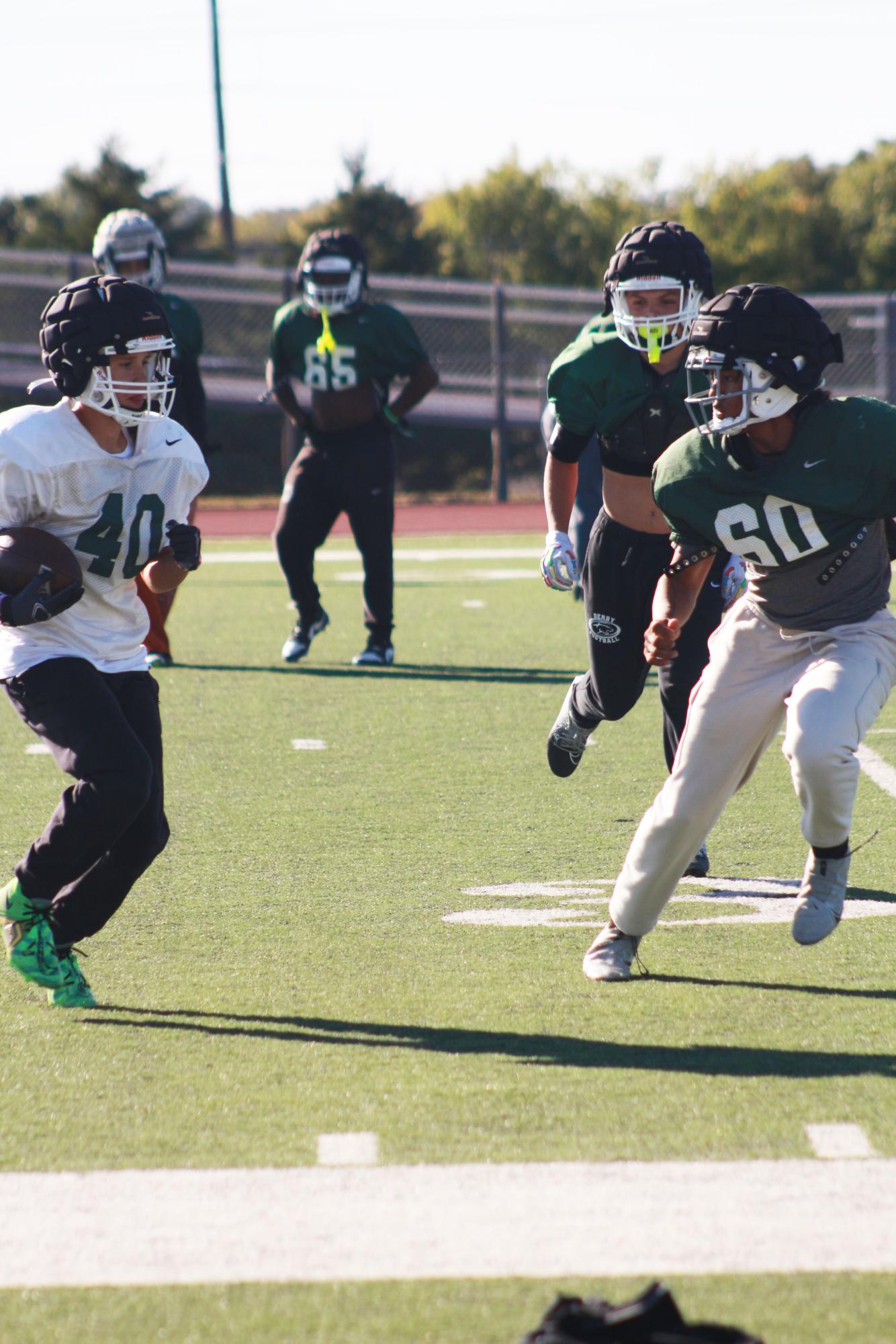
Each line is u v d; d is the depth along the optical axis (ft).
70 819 40.81
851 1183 31.58
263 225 572.92
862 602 41.70
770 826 64.90
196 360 99.14
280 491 316.40
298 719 89.10
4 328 298.35
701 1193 31.24
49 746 42.09
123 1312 27.20
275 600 146.20
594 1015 42.24
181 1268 28.63
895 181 445.78
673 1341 23.73
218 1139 34.24
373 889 55.67
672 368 53.42
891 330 290.76
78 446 41.39
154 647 108.47
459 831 64.18
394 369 102.58
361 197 380.17
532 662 110.11
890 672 41.50
